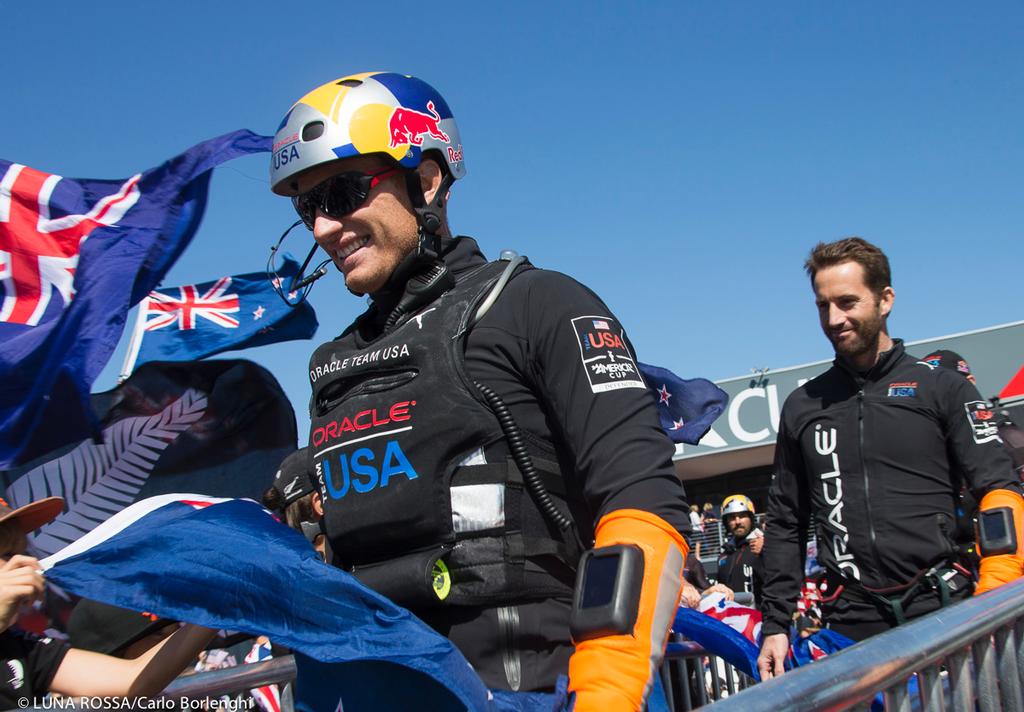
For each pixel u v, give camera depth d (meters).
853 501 3.17
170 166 3.58
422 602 1.40
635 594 1.17
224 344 4.32
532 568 1.41
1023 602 2.25
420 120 1.66
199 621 1.45
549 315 1.45
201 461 3.90
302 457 3.25
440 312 1.51
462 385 1.44
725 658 3.06
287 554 1.45
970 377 3.77
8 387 3.16
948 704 1.95
